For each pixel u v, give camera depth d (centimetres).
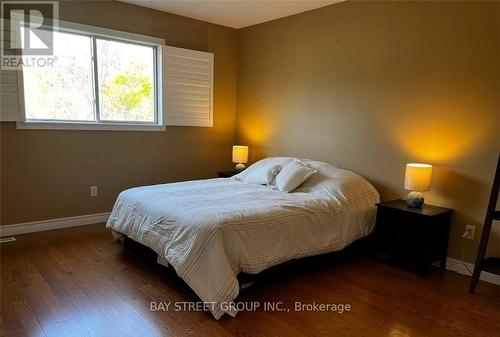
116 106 410
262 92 470
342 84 378
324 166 361
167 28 428
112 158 406
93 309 222
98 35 382
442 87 302
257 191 330
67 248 322
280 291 255
